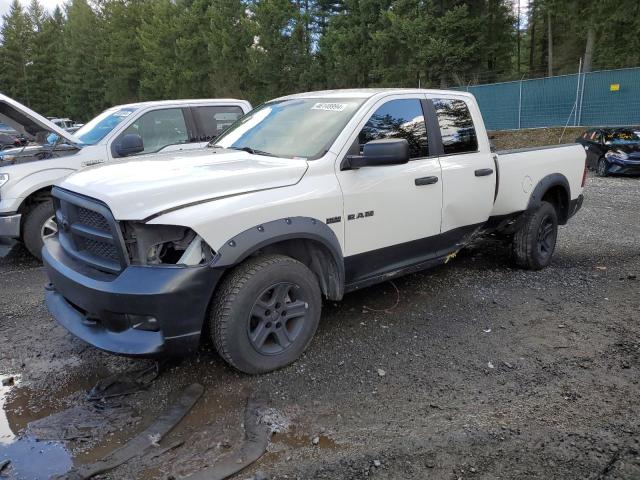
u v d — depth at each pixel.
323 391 3.45
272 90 38.00
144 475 2.66
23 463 2.76
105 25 55.66
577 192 6.52
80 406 3.31
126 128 7.36
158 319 3.17
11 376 3.68
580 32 26.23
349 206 4.04
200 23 41.88
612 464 2.71
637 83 20.31
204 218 3.24
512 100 24.11
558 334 4.33
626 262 6.39
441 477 2.63
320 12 40.09
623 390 3.44
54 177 6.52
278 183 3.72
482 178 5.17
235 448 2.88
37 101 68.94
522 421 3.10
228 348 3.44
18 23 67.50
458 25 28.06
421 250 4.81
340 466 2.72
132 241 3.25
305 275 3.74
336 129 4.21
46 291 4.09
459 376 3.65
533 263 5.97
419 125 4.76
